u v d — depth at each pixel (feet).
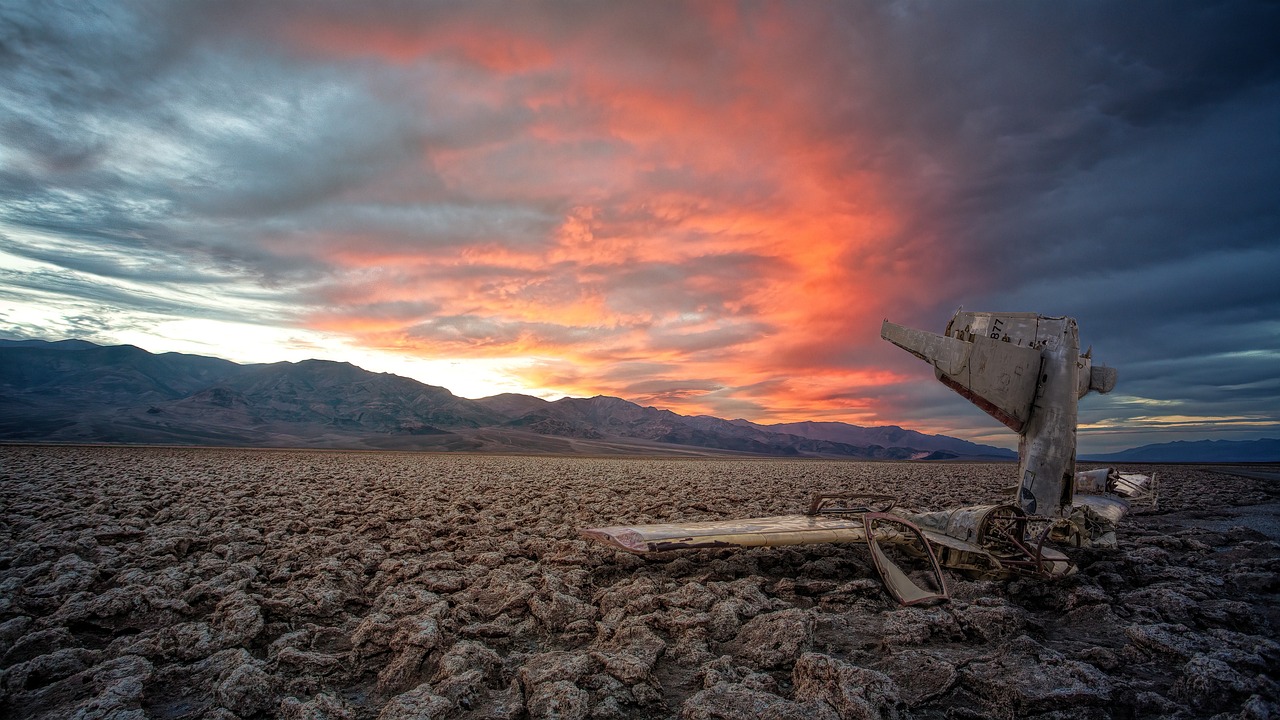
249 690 12.44
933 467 135.33
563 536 29.66
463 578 21.09
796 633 15.03
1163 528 36.24
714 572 22.45
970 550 20.08
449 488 51.88
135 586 18.61
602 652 13.99
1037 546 19.26
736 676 13.56
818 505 25.50
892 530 21.53
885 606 18.45
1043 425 21.44
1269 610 19.75
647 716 12.16
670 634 16.26
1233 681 12.72
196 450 118.11
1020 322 22.44
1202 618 17.98
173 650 14.98
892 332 26.21
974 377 22.71
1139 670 14.44
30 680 13.38
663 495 48.37
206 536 27.99
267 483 51.26
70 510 34.55
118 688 12.20
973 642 16.01
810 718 11.12
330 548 26.45
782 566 23.32
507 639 16.15
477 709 12.16
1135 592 19.83
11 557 23.66
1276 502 51.85
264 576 22.06
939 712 12.35
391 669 13.71
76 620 16.71
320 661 14.26
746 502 44.16
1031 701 12.08
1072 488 21.18
